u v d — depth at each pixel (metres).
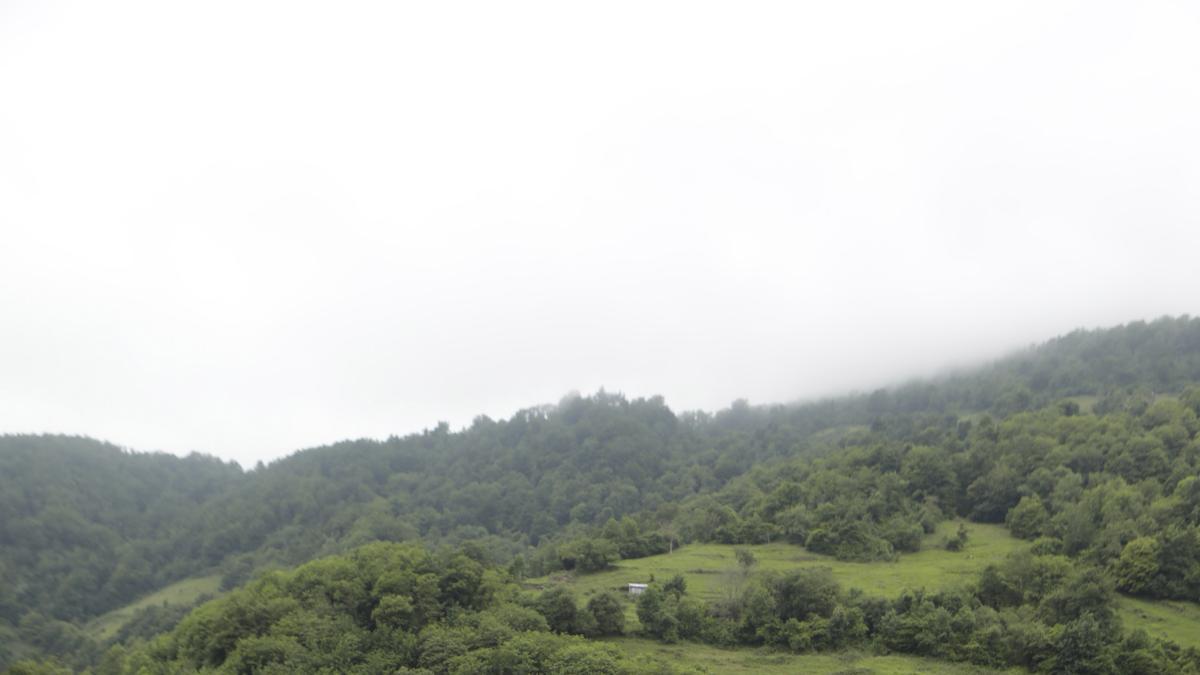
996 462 134.50
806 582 92.94
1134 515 104.06
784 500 142.38
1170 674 75.94
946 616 86.81
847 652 85.81
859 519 126.50
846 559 117.12
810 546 123.94
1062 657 79.56
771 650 87.75
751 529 133.38
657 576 112.88
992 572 94.00
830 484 141.38
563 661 77.88
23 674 108.38
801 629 88.69
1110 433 130.25
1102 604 85.06
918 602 90.75
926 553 117.56
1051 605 86.62
